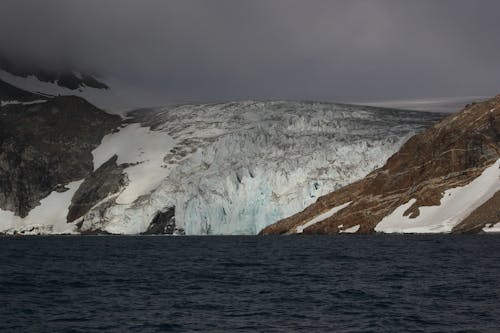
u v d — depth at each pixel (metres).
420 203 187.38
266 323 48.72
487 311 51.59
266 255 115.19
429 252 109.31
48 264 99.88
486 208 170.25
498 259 94.00
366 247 127.94
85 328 47.31
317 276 77.56
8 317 51.31
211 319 50.25
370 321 48.88
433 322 47.97
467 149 191.88
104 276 79.75
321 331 45.91
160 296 61.69
